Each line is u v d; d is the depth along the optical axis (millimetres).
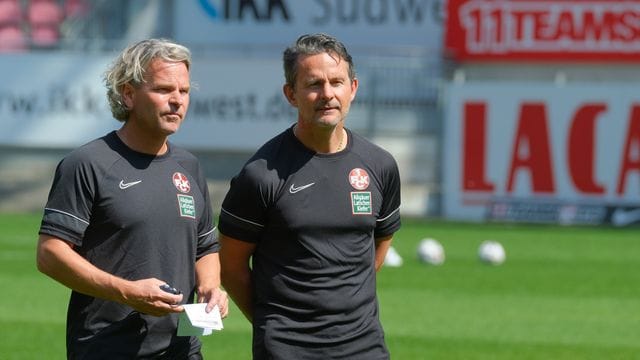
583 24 96938
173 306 20125
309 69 21109
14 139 101500
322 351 21594
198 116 100125
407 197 99250
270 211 21781
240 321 46188
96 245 20812
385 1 100250
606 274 63031
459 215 97125
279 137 22188
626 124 94188
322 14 101188
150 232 20844
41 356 38500
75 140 101062
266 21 101875
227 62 99625
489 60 98375
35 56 100875
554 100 94812
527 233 86375
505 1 97688
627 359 39406
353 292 21766
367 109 99625
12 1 106188
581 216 94875
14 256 67750
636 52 96562
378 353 21938
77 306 21156
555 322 47062
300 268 21688
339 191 21750
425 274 61875
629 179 94375
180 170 21438
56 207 20578
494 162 96000
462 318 47750
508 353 40250
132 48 20719
